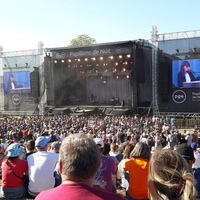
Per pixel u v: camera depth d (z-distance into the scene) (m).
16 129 26.84
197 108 35.44
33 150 7.51
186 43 35.84
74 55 43.03
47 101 46.41
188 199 2.03
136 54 39.06
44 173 6.01
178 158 2.21
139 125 29.11
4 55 50.00
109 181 5.34
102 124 28.94
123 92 46.91
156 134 19.44
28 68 48.19
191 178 2.10
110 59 44.66
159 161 2.19
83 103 49.03
